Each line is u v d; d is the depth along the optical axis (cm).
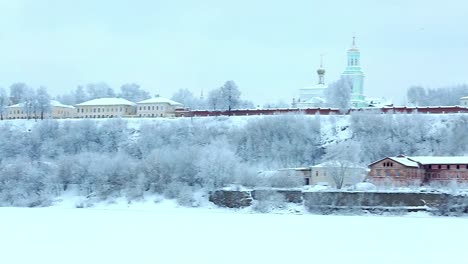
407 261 8531
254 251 9388
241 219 13925
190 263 8350
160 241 10375
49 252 9225
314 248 9744
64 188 17888
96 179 17688
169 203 16700
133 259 8662
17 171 18100
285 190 16125
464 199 14912
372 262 8475
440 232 11625
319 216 14912
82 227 12181
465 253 9244
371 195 15375
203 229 12019
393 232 11625
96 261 8481
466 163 16975
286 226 12538
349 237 10925
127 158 19238
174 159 17588
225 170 16962
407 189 15550
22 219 13675
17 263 8325
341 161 16888
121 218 14000
